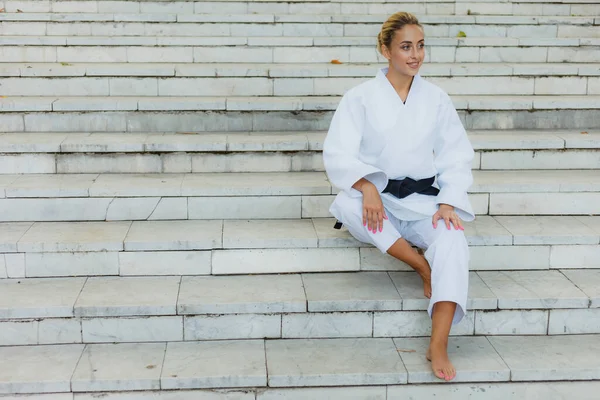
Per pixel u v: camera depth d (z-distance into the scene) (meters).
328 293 3.56
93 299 3.48
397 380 3.23
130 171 4.41
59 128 4.72
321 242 3.77
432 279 3.33
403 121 3.44
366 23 5.79
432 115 3.46
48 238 3.77
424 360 3.33
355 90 3.50
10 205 4.03
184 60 5.48
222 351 3.39
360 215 3.45
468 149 3.58
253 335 3.50
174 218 4.09
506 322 3.55
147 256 3.75
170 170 4.41
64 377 3.17
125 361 3.30
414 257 3.47
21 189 4.02
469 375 3.24
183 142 4.39
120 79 5.04
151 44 5.44
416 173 3.53
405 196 3.51
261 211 4.11
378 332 3.53
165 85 5.07
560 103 4.85
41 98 4.90
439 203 3.46
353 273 3.81
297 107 4.78
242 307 3.46
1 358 3.32
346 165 3.40
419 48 3.35
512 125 4.86
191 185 4.10
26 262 3.72
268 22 5.74
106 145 4.35
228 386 3.19
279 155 4.44
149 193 4.05
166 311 3.44
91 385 3.15
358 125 3.48
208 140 4.46
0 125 4.69
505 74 5.16
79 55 5.43
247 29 5.74
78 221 4.06
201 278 3.75
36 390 3.15
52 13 5.74
